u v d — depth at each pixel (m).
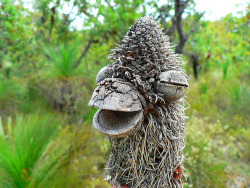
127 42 0.13
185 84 0.12
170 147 0.13
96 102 0.12
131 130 0.12
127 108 0.11
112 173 0.15
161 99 0.12
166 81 0.12
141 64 0.13
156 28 0.13
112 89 0.12
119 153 0.14
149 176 0.14
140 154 0.13
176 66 0.14
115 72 0.13
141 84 0.12
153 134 0.13
